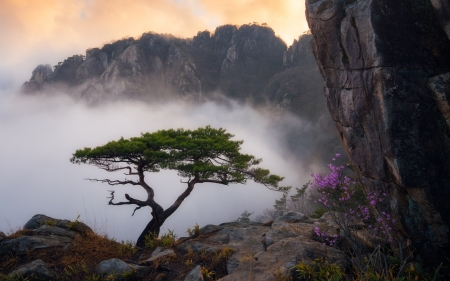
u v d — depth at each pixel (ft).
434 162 17.70
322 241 23.06
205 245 24.63
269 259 21.31
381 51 18.20
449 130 17.97
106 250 25.23
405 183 17.39
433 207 17.35
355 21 19.61
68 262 23.11
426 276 17.54
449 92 17.44
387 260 19.63
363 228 22.79
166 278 21.85
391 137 17.81
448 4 17.35
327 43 21.74
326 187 19.67
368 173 19.86
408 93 18.06
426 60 18.66
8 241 24.40
